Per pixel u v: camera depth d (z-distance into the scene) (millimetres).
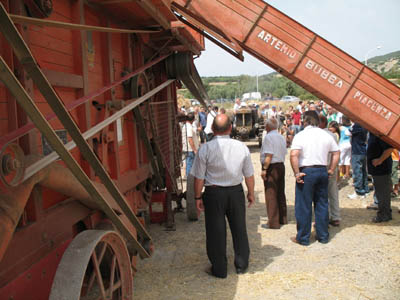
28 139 2199
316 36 5250
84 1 3254
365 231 5496
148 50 5312
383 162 5781
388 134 5246
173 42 5629
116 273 2826
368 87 5238
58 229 2520
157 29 4688
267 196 5816
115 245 2613
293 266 4328
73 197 2646
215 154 4035
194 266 4430
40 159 2184
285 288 3779
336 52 5258
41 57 2549
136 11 3881
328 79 5281
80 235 2371
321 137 4945
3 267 1933
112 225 3117
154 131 4820
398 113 5184
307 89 5551
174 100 6660
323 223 5055
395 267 4160
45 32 2611
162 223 6145
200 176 4137
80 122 3100
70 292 2062
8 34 1541
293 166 5027
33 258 2209
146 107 4676
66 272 2127
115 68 4035
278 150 5742
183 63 5676
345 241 5102
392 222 5891
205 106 6969
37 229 2262
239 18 5316
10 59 2088
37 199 2281
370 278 3922
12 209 1831
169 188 5875
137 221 2979
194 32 6562
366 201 7324
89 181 2113
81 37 3082
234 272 4230
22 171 1861
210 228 4094
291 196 8109
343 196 7805
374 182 5914
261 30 5297
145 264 4504
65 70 2908
